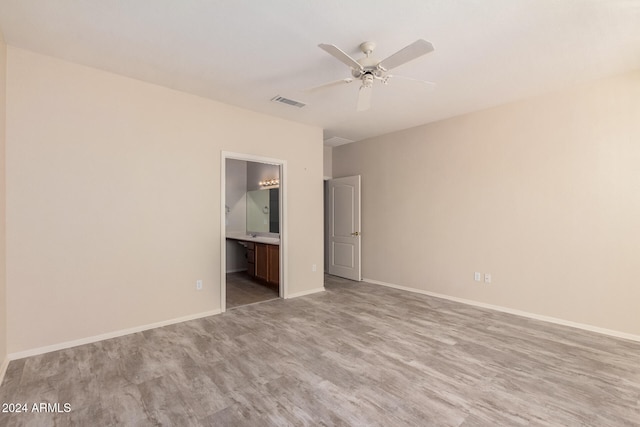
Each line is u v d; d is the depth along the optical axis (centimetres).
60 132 271
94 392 207
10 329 249
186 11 205
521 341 291
